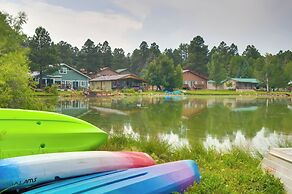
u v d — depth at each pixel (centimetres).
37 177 361
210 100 3978
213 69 7506
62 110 2330
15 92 945
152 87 6178
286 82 7144
